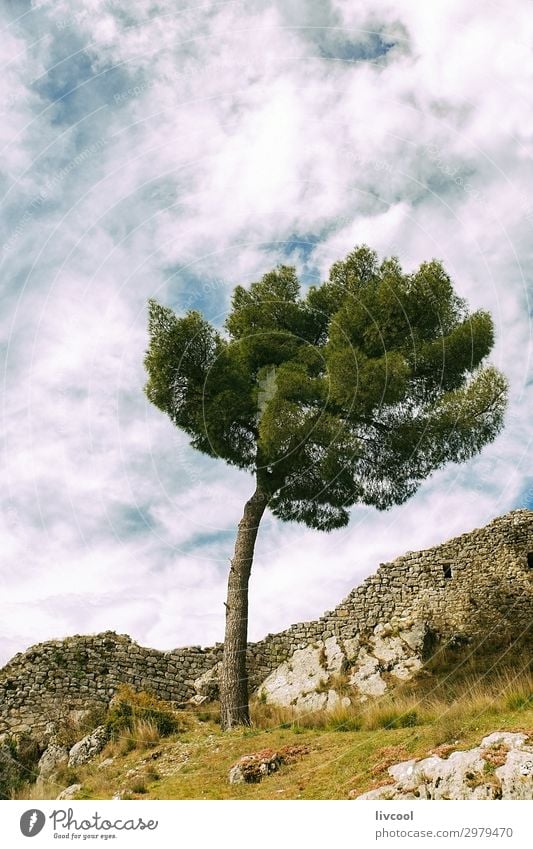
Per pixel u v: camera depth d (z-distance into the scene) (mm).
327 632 22578
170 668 20969
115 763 15648
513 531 23141
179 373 19312
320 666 21094
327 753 13398
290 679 20922
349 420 19156
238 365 19938
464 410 18641
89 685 19828
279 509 20250
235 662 17438
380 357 19188
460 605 22328
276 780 12531
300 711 18406
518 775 10086
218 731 16984
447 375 19828
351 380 18156
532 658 18812
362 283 20531
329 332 19688
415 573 23266
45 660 20031
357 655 21203
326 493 19688
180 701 20453
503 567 22656
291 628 22828
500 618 21734
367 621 22625
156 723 17375
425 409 19156
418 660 20453
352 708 17344
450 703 15008
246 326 21000
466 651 20812
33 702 19375
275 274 21672
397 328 19453
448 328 19891
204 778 13344
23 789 15625
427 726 13680
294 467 18969
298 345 20438
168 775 13953
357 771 11977
